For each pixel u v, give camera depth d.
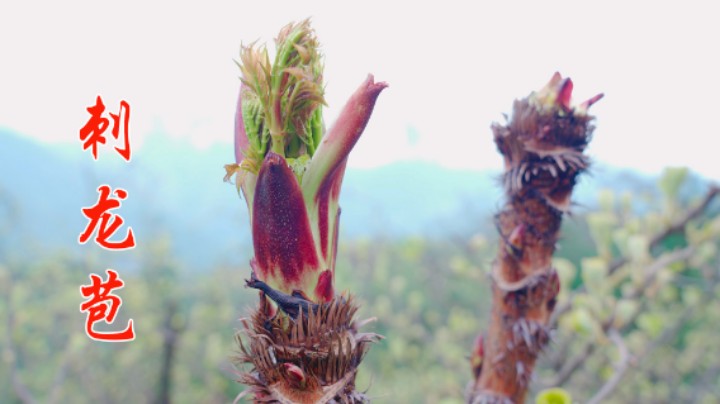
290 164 1.05
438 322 7.77
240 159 1.10
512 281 1.51
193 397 7.90
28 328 8.15
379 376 7.63
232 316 8.11
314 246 1.03
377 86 1.01
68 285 8.42
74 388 7.89
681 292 6.06
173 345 7.76
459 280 7.77
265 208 1.01
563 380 3.38
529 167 1.46
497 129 1.49
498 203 1.56
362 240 8.27
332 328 1.04
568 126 1.43
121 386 8.20
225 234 11.12
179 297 8.30
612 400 5.87
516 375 1.51
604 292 3.10
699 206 3.46
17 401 7.54
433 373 7.01
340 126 1.02
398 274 8.66
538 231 1.49
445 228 8.34
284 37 1.02
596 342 3.29
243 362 1.11
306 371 1.04
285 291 1.04
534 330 1.48
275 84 1.00
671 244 5.68
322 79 1.04
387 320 7.40
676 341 6.44
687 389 6.41
